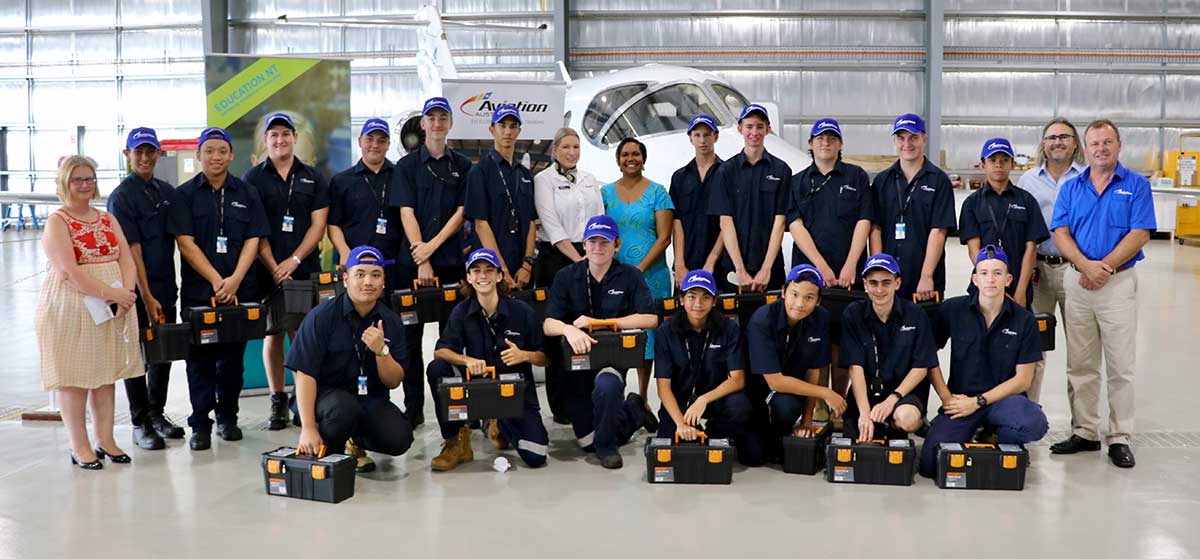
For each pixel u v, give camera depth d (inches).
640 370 202.7
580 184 208.4
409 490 158.7
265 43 676.1
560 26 635.5
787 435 172.1
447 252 203.2
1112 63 647.8
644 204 207.0
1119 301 172.2
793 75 648.4
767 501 151.3
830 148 191.5
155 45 698.8
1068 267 181.8
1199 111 649.6
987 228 183.8
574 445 188.9
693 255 210.8
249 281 197.2
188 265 192.2
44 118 722.8
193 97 703.1
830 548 129.9
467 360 171.6
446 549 130.2
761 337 168.1
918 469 169.8
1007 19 644.1
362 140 201.5
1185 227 622.5
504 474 168.4
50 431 201.5
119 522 142.6
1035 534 135.3
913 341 167.8
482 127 244.4
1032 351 165.2
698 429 174.4
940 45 626.5
